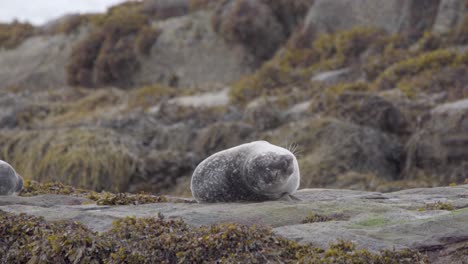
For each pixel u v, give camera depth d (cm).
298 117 4216
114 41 7425
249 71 6531
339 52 5522
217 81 6544
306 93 4753
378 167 3697
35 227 1675
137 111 4972
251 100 5034
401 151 3816
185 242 1490
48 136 4391
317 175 3600
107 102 5784
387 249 1391
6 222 1694
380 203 1805
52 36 8650
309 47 6031
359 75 5100
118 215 1773
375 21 5831
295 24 6731
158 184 3997
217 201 1981
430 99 4078
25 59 8194
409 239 1448
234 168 1938
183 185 3906
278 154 1845
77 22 8481
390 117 3959
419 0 5662
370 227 1543
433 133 3684
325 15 6150
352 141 3753
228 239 1462
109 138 4288
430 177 3575
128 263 1485
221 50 6831
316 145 3806
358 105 4044
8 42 8769
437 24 5334
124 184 4012
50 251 1555
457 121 3641
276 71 5253
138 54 7169
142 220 1606
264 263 1405
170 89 5894
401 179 3678
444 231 1464
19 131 4753
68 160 4088
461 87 4178
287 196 1914
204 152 4141
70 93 6303
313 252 1416
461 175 3481
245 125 4206
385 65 5041
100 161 4056
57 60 7956
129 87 7050
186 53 6956
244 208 1747
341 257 1366
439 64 4597
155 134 4400
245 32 6650
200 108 4753
